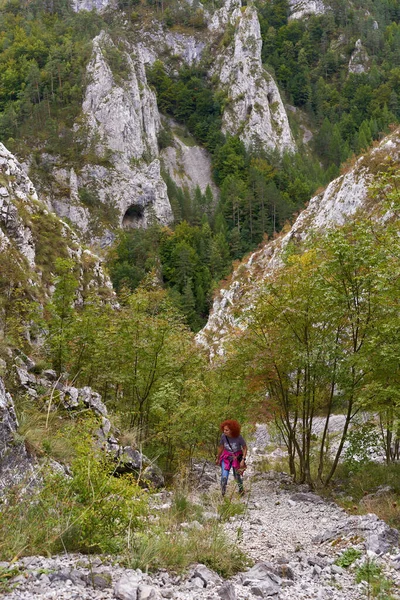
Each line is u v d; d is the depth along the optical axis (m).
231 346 13.23
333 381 11.45
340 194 39.09
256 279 12.98
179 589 5.12
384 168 35.69
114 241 111.94
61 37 157.88
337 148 160.62
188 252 105.69
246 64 168.00
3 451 7.50
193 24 188.12
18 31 164.62
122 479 6.34
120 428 12.51
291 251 13.88
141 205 124.75
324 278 11.30
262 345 12.20
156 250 112.62
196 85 173.50
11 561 5.04
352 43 197.75
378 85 181.62
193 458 16.12
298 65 193.00
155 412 13.49
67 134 123.69
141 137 140.62
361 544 6.96
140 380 13.96
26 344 13.88
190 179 152.00
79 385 14.20
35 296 16.45
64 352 14.03
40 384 11.63
